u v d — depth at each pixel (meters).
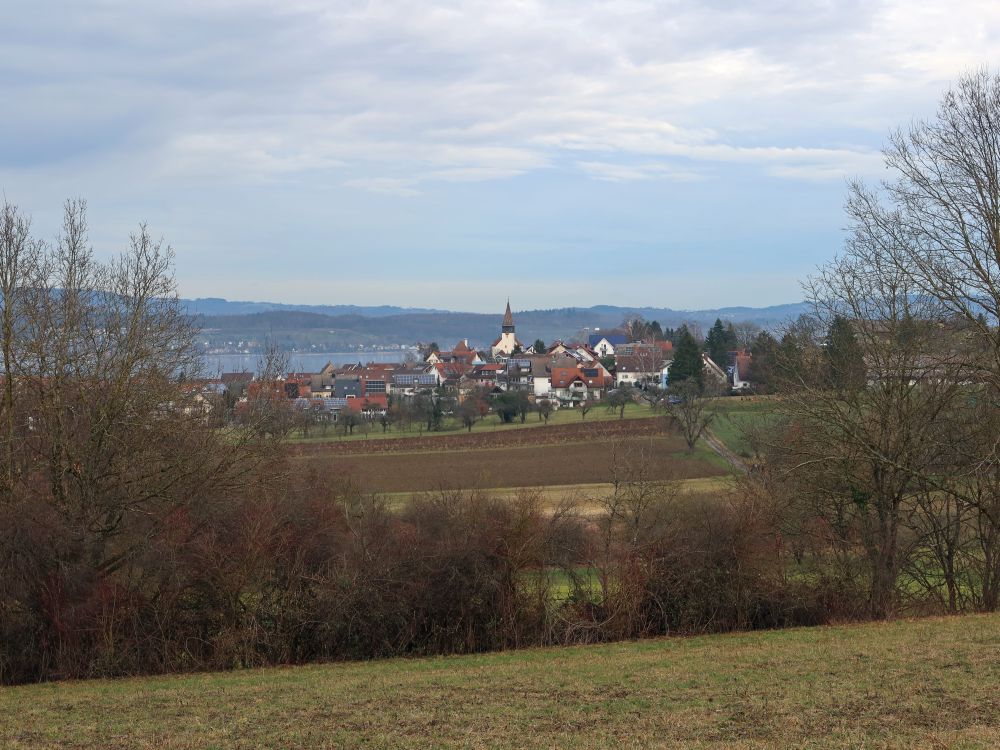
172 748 16.05
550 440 90.69
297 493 30.91
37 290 28.80
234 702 20.14
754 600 30.56
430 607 29.12
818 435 31.62
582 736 15.51
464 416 109.81
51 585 26.23
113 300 29.38
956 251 29.73
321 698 20.05
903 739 13.90
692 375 119.06
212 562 28.16
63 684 24.83
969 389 30.41
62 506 27.17
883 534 31.16
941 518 31.47
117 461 28.16
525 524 30.06
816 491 31.77
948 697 16.41
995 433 29.56
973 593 31.27
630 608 30.17
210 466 28.98
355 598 28.59
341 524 30.78
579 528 31.27
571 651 27.56
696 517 31.33
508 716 17.39
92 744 16.62
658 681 20.03
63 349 28.05
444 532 30.12
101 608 26.78
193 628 27.88
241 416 30.92
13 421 28.02
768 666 20.98
